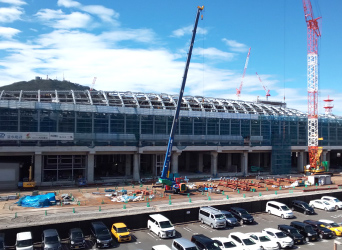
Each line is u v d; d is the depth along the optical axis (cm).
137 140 7269
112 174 7906
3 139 5978
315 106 9744
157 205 4731
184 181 7031
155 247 2752
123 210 4256
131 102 7769
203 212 4003
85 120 6831
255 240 3175
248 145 8738
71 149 6481
